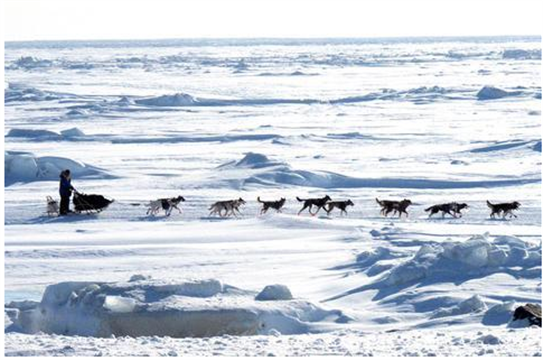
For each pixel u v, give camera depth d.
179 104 77.69
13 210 30.86
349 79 116.44
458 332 13.84
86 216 29.62
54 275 20.67
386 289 18.27
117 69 144.62
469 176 37.56
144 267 21.53
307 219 27.53
